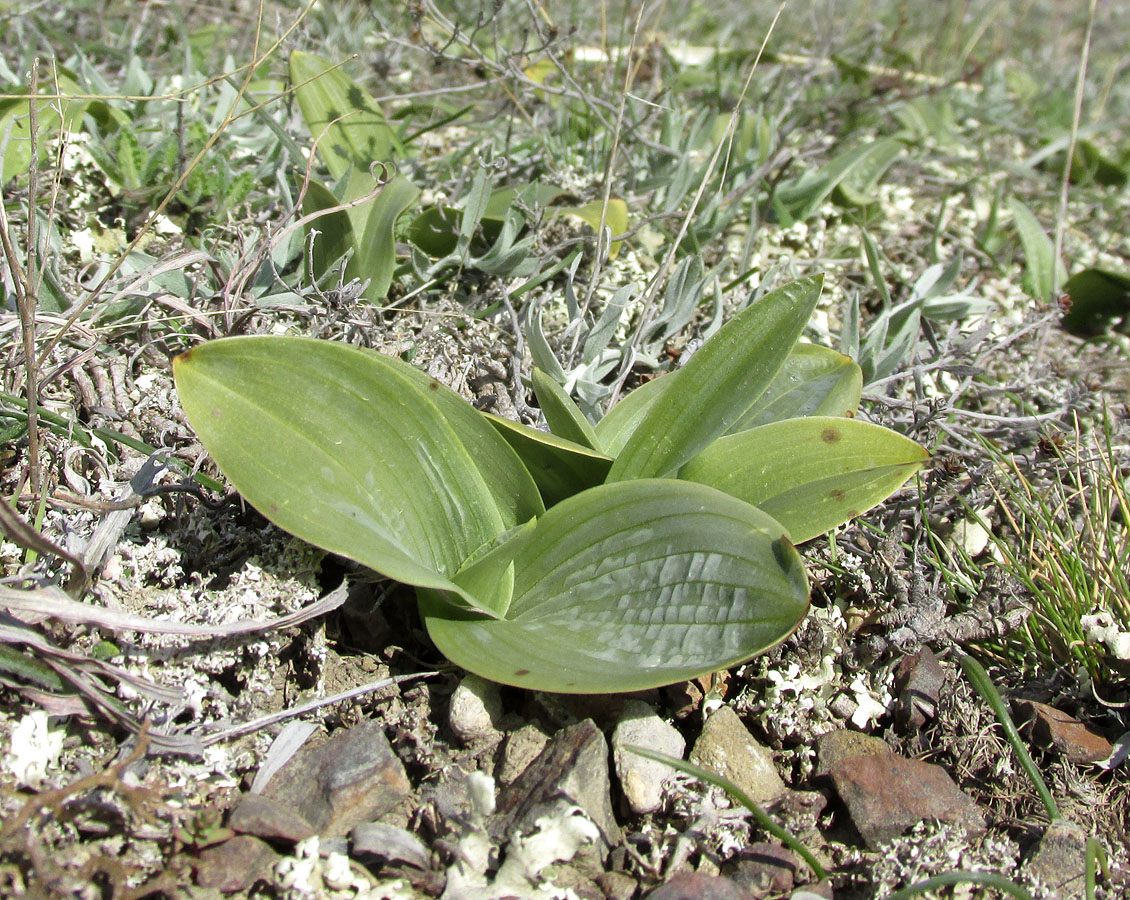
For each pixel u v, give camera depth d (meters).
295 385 0.25
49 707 0.24
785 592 0.24
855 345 0.38
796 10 0.86
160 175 0.41
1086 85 0.81
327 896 0.23
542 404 0.30
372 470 0.26
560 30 0.51
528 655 0.25
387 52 0.57
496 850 0.24
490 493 0.28
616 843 0.25
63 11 0.57
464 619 0.26
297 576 0.28
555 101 0.53
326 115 0.42
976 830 0.26
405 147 0.47
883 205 0.54
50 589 0.24
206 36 0.60
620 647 0.25
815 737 0.28
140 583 0.28
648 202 0.49
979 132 0.70
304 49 0.55
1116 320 0.48
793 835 0.26
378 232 0.38
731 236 0.48
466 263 0.40
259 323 0.35
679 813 0.25
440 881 0.24
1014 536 0.35
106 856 0.22
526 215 0.40
